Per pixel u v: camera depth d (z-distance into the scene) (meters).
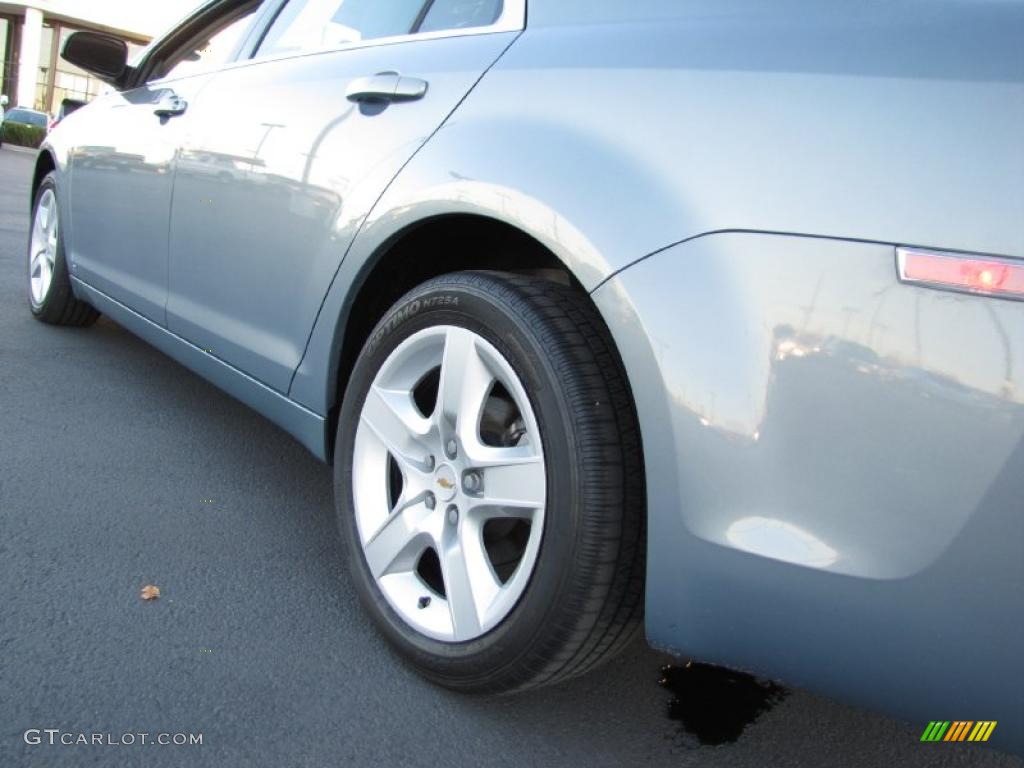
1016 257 1.22
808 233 1.36
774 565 1.38
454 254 2.20
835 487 1.33
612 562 1.58
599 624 1.61
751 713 1.93
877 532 1.31
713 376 1.41
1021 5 1.32
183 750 1.62
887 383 1.29
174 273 3.00
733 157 1.44
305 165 2.29
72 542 2.33
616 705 1.91
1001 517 1.22
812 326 1.34
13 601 2.02
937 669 1.30
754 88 1.46
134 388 3.68
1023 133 1.24
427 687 1.89
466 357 1.80
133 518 2.51
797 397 1.35
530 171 1.68
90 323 4.50
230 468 2.97
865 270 1.31
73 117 4.27
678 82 1.55
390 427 1.98
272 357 2.42
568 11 1.88
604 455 1.58
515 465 1.69
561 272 2.19
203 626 2.02
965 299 1.24
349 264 2.08
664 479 1.47
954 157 1.28
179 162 2.94
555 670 1.66
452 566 1.81
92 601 2.06
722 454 1.41
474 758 1.70
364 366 2.06
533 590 1.63
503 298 1.75
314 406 2.27
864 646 1.34
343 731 1.72
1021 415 1.21
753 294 1.39
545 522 1.62
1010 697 1.25
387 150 2.04
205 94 2.97
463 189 1.79
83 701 1.72
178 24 3.59
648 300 1.48
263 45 2.88
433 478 1.89
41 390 3.49
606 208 1.55
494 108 1.84
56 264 4.21
